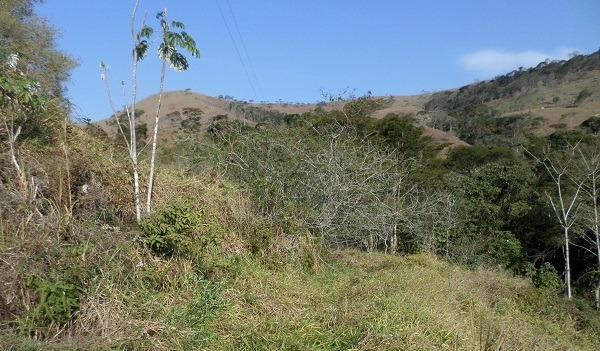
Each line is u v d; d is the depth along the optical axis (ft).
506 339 21.15
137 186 20.30
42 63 44.50
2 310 13.46
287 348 15.89
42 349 12.56
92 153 22.33
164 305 16.55
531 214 70.08
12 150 18.06
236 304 18.22
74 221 17.33
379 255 34.58
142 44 20.35
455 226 55.72
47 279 14.29
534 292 35.55
